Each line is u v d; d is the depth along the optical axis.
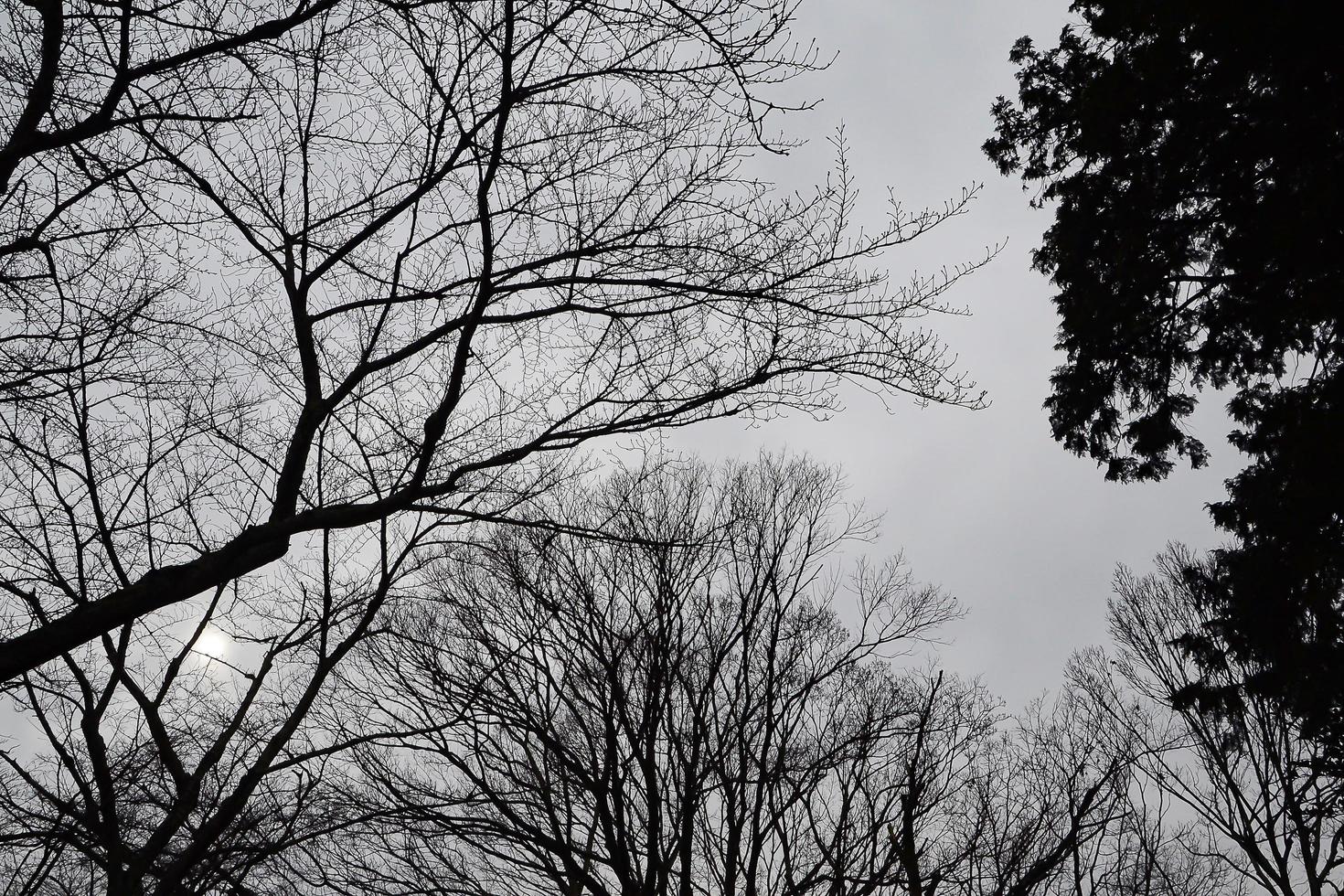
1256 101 10.23
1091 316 11.41
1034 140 13.20
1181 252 11.16
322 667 5.61
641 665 10.25
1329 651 9.63
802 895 9.36
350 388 5.33
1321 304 9.59
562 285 5.39
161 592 4.40
